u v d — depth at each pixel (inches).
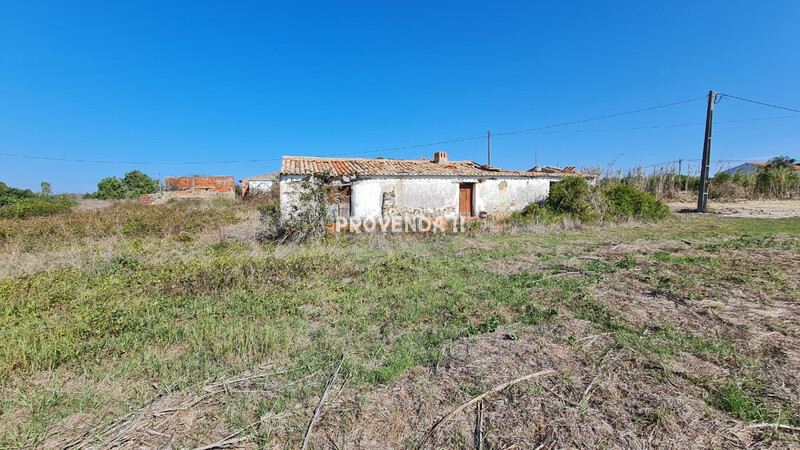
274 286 215.5
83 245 373.7
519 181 609.9
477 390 105.5
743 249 299.1
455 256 300.2
